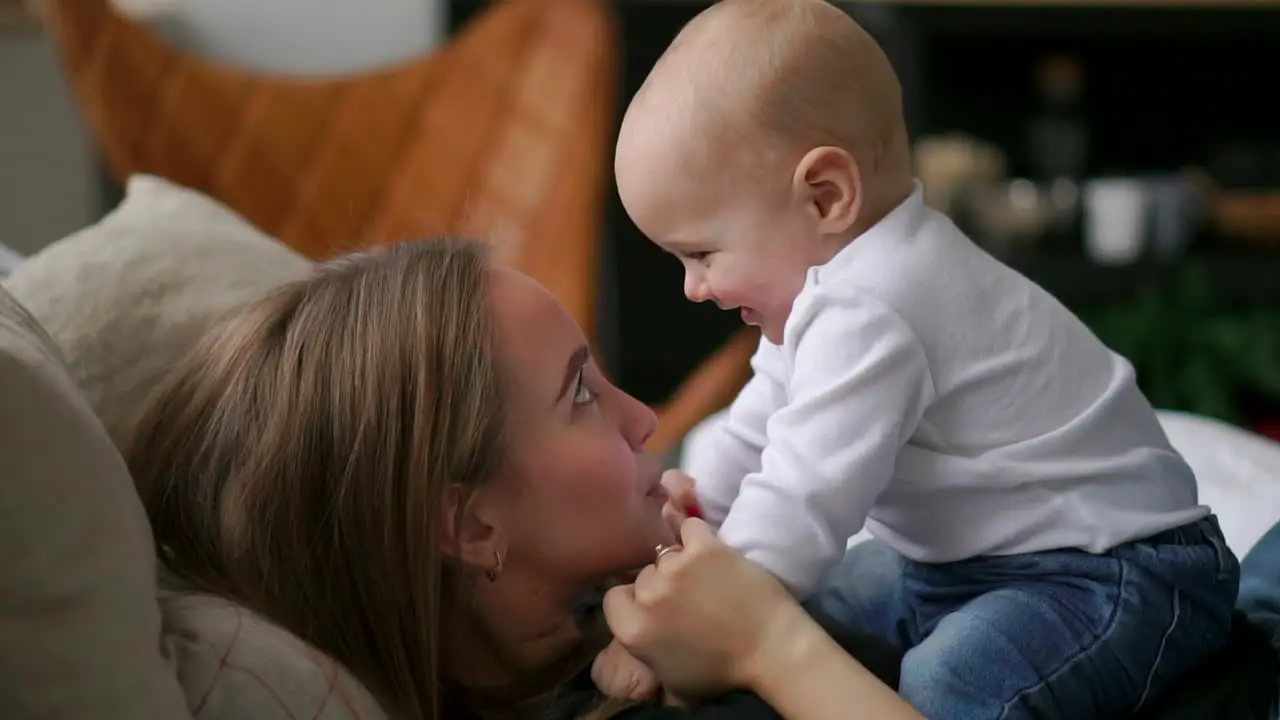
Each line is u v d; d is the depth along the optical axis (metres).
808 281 0.91
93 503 0.63
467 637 0.89
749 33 0.93
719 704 0.79
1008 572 0.91
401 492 0.81
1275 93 3.24
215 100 2.19
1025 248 2.97
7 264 1.23
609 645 0.88
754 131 0.91
